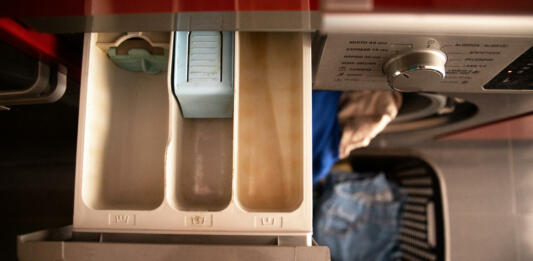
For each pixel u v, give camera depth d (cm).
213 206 59
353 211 129
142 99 65
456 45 48
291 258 47
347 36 46
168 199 51
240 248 47
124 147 62
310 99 53
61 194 123
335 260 124
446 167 152
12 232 122
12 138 122
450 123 109
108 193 59
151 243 50
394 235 128
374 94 93
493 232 145
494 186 149
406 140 143
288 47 62
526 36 44
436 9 39
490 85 60
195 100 57
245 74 61
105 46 57
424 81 53
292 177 58
